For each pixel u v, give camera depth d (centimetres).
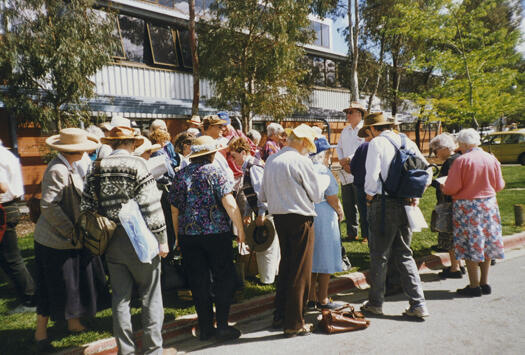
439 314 354
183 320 345
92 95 916
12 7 803
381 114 382
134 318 353
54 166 290
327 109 2045
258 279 446
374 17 1894
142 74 1291
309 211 320
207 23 1226
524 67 2380
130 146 284
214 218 311
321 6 1561
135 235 257
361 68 2095
